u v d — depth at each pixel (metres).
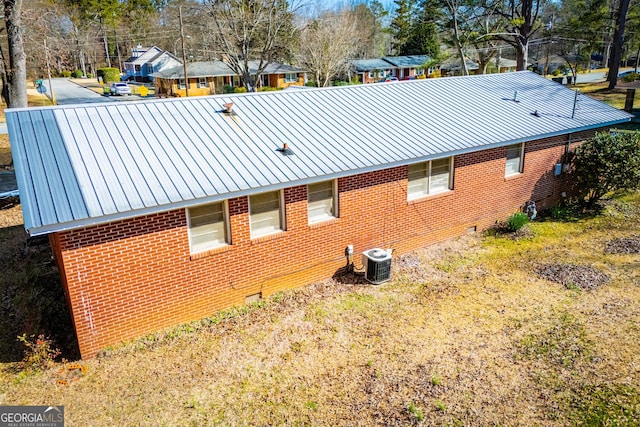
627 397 7.65
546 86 19.94
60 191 8.45
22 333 9.48
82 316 8.56
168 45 77.94
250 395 7.87
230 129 11.62
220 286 10.12
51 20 45.72
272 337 9.43
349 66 58.00
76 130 10.34
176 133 10.95
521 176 15.59
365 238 12.30
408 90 16.52
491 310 10.44
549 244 13.96
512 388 7.94
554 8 55.19
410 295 11.13
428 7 42.19
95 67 83.38
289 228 10.82
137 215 8.44
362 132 12.79
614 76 43.09
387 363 8.63
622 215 16.20
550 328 9.68
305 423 7.27
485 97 17.33
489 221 15.16
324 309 10.47
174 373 8.39
